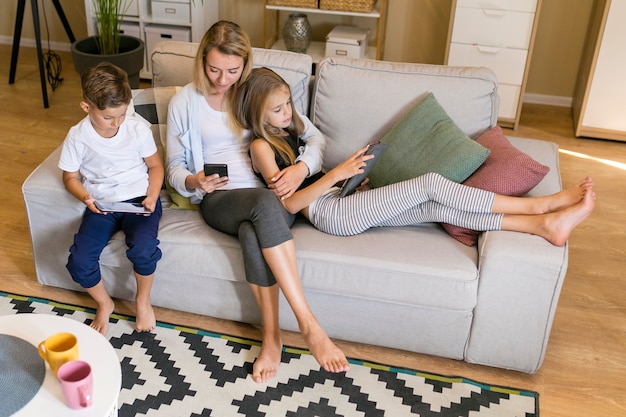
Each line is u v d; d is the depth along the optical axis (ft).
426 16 13.71
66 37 15.52
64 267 7.82
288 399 6.72
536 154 8.01
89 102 6.57
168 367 7.04
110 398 5.15
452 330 6.97
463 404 6.76
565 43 13.35
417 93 7.84
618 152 12.11
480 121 7.82
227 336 7.49
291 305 6.72
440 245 7.01
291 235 6.69
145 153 7.23
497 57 12.31
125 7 13.41
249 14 14.43
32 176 7.46
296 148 7.50
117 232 7.38
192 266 7.17
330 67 8.00
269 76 7.07
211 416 6.50
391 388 6.91
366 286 6.81
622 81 11.91
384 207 6.98
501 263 6.51
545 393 6.97
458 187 6.86
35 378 5.25
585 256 9.21
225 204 6.95
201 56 6.95
